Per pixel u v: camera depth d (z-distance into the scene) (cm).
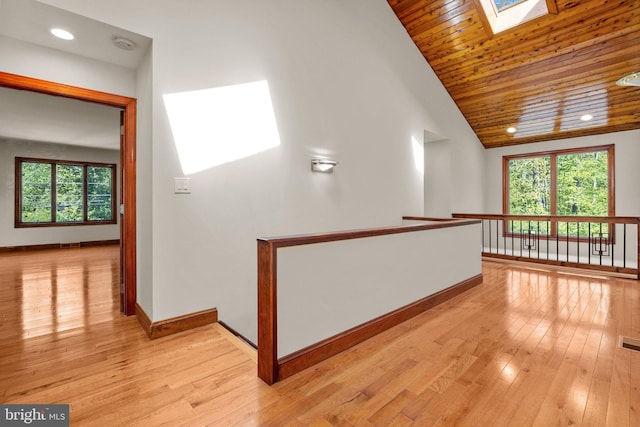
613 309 292
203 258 258
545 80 448
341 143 378
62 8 192
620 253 534
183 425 141
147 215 244
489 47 433
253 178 290
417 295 284
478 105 552
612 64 393
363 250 232
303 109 334
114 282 388
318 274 200
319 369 190
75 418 144
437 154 579
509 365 193
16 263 506
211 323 260
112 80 263
